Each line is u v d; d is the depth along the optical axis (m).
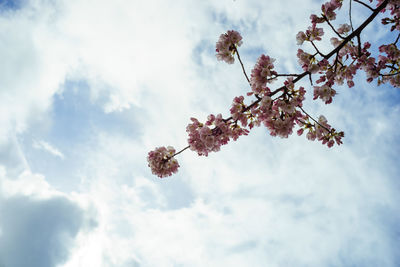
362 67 4.24
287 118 3.73
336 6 3.57
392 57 4.32
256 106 3.91
